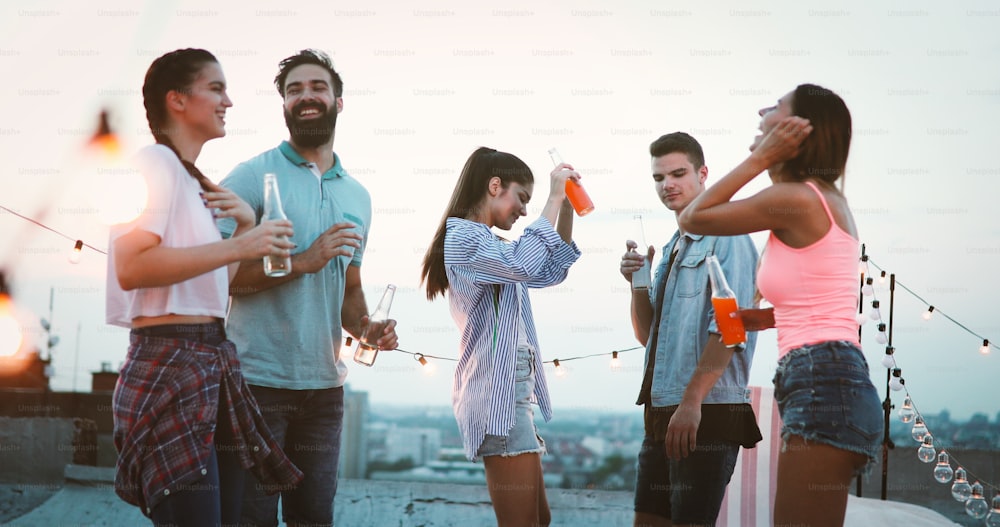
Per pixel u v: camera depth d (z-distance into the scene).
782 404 1.97
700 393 2.42
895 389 3.52
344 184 2.81
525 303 2.64
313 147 2.71
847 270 1.95
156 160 1.92
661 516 2.72
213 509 1.88
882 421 1.92
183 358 1.89
